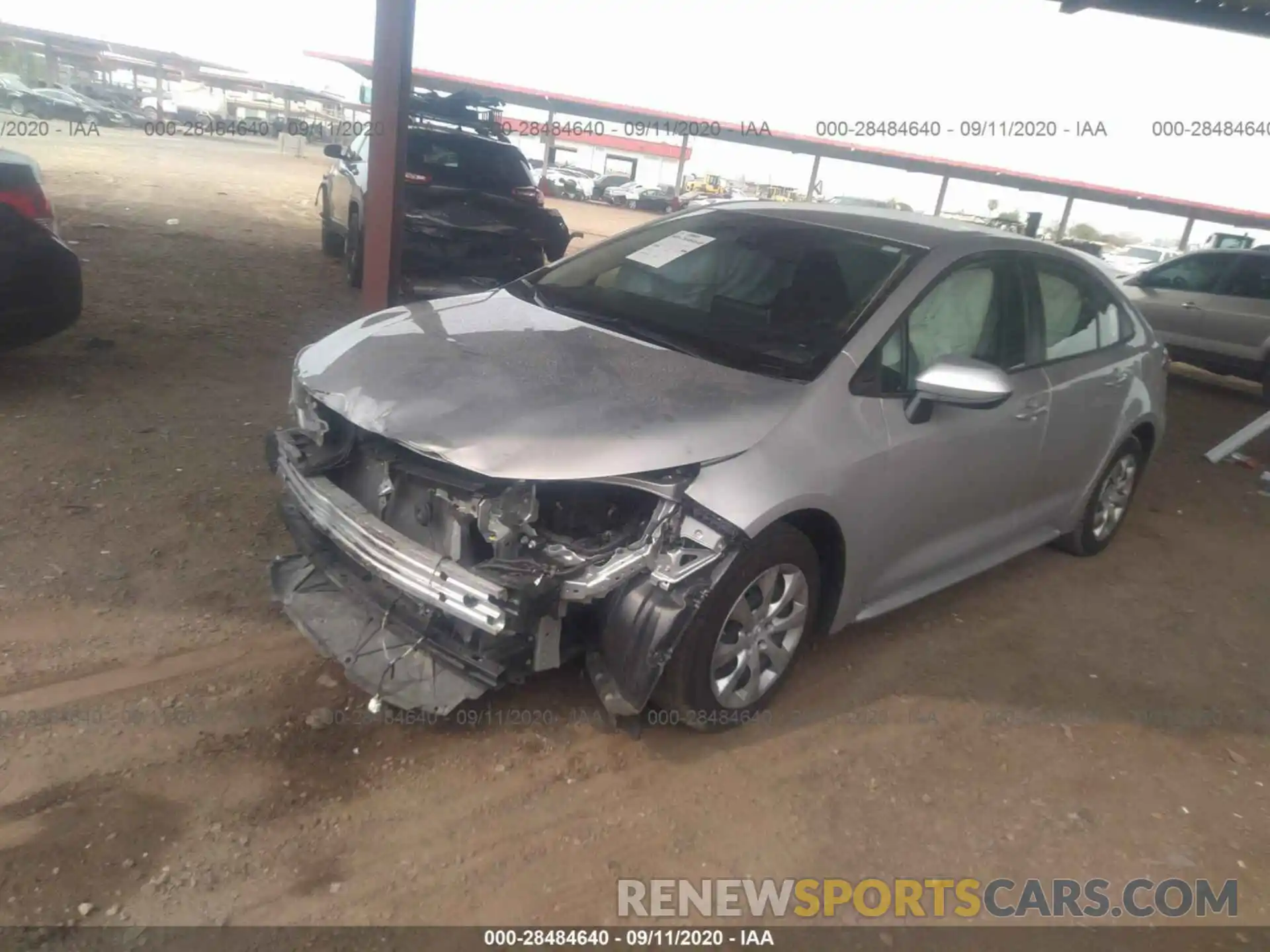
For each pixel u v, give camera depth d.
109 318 7.29
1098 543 5.21
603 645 2.91
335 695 3.24
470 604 2.68
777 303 3.63
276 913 2.41
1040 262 4.31
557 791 2.94
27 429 4.97
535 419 2.88
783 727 3.38
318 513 3.16
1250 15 9.39
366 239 6.44
